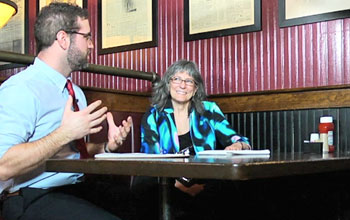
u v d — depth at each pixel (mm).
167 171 1250
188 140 2652
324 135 2375
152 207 2311
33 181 1865
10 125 1736
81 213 1665
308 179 2617
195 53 3217
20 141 1751
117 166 1351
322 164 1500
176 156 1654
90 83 3811
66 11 2018
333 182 2539
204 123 2672
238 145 2455
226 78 3076
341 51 2646
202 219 2566
